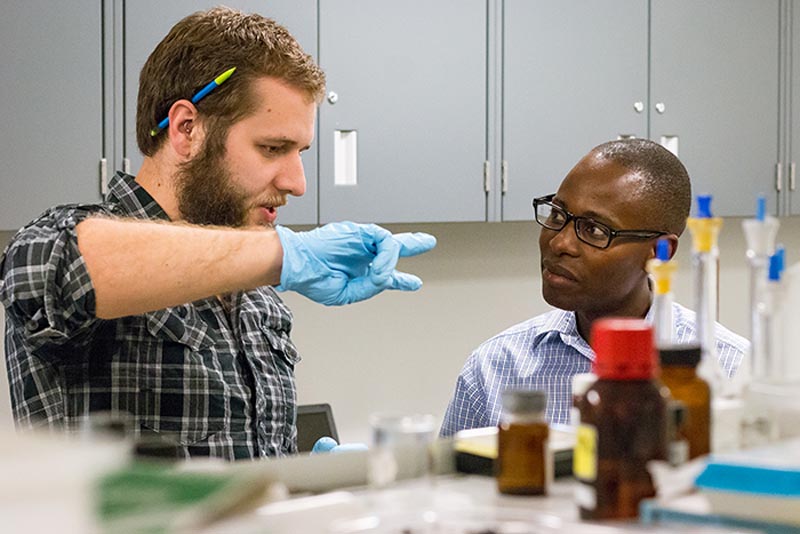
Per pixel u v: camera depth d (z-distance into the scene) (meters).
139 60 2.25
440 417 3.14
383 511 0.79
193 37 1.57
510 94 2.74
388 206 2.59
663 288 0.95
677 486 0.76
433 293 3.11
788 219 3.77
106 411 1.51
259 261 1.35
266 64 1.55
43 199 2.18
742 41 3.12
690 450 0.86
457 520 0.78
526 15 2.75
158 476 0.67
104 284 1.31
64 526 0.62
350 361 2.98
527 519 0.78
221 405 1.57
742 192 3.15
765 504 0.71
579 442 0.79
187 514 0.66
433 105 2.63
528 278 3.28
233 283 1.35
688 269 3.34
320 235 1.42
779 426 0.86
